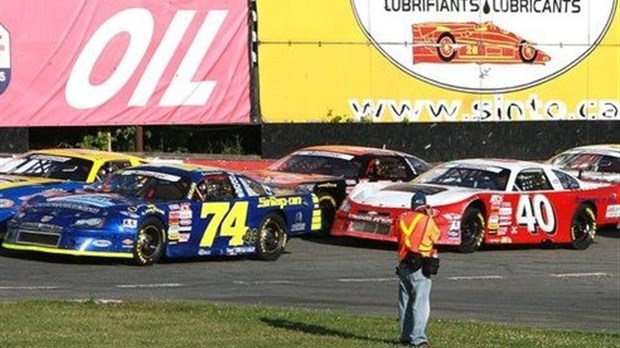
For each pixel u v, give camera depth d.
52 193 38.16
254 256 40.12
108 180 38.72
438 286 36.19
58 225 35.44
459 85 62.59
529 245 47.06
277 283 34.94
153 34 55.97
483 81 63.09
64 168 41.97
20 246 35.84
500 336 26.14
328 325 26.59
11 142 54.41
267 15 58.22
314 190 45.31
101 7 55.16
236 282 34.75
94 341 22.89
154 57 56.00
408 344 24.09
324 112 59.62
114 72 55.38
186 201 37.56
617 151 53.06
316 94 59.44
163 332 24.44
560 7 64.81
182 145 60.56
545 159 64.62
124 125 55.75
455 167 45.84
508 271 39.88
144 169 38.75
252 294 32.66
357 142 60.41
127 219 35.88
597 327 29.92
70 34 54.66
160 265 37.12
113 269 35.59
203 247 38.06
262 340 23.92
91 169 41.88
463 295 34.59
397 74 61.16
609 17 65.94
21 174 42.00
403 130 61.34
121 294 31.12
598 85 65.81
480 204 43.75
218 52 57.22
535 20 64.31
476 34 62.88
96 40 55.09
